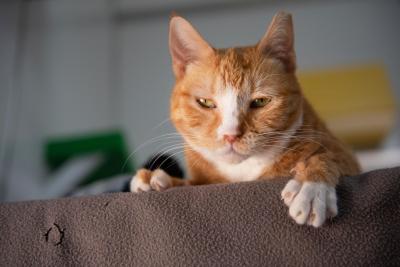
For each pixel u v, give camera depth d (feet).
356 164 1.85
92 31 3.69
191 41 1.77
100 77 3.60
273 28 1.74
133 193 1.44
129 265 1.37
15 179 2.65
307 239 1.34
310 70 3.51
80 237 1.40
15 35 3.08
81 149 3.06
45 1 3.52
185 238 1.37
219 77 1.71
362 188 1.37
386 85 3.08
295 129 1.73
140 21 4.05
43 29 3.49
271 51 1.77
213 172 1.78
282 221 1.35
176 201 1.40
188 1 3.94
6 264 1.39
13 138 2.74
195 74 1.76
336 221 1.34
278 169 1.71
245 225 1.36
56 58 3.51
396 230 1.34
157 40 4.02
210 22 4.03
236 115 1.67
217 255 1.35
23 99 2.94
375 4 3.97
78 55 3.59
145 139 3.84
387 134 3.34
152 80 3.97
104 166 3.02
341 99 3.04
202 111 1.72
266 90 1.70
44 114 3.20
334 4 3.98
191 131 1.75
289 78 1.76
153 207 1.40
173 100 1.82
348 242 1.33
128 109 3.90
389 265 1.33
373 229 1.34
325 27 3.96
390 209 1.35
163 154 1.93
